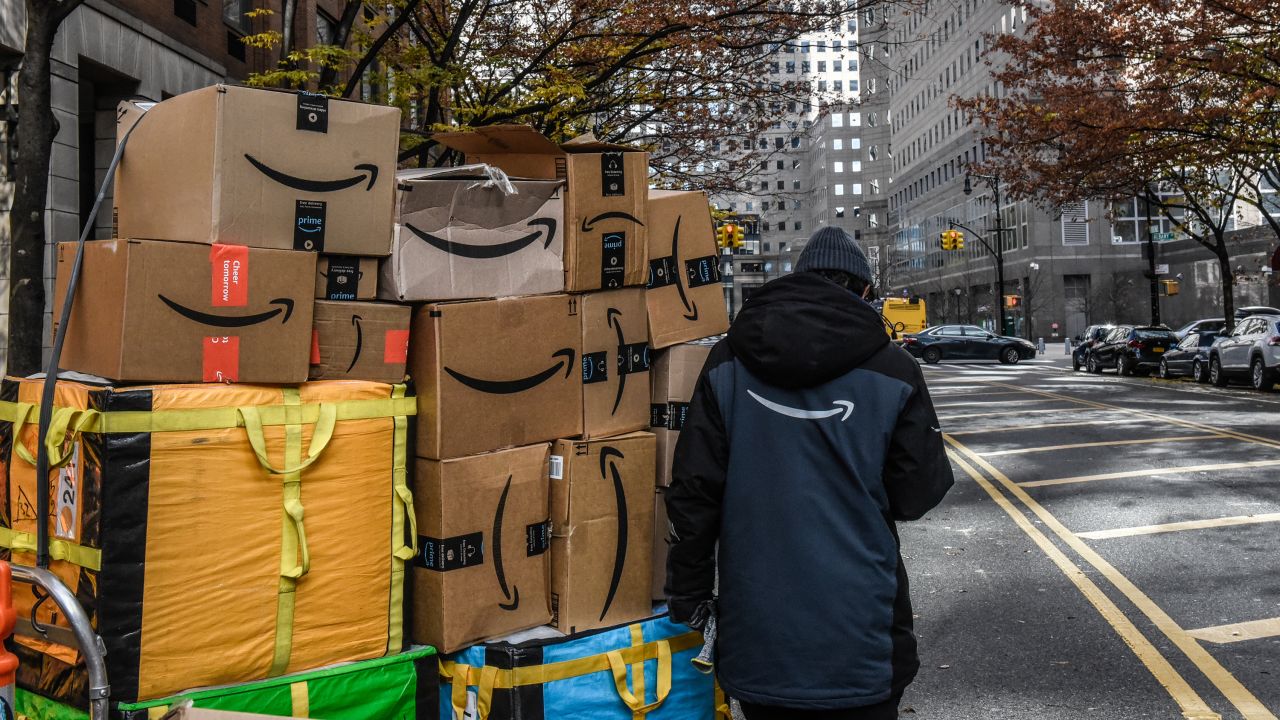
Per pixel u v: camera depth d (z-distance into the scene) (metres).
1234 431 14.86
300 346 2.85
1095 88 21.25
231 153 2.75
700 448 2.56
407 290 3.03
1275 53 18.42
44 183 5.64
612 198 3.44
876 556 2.43
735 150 15.53
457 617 3.04
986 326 70.62
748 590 2.44
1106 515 9.05
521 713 3.05
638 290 3.53
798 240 140.25
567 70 12.40
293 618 2.77
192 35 16.66
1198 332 28.98
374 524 2.93
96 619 2.54
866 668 2.37
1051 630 5.76
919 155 88.50
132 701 2.55
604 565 3.32
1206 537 8.00
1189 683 4.85
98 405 2.54
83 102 15.09
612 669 3.19
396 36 12.98
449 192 3.11
